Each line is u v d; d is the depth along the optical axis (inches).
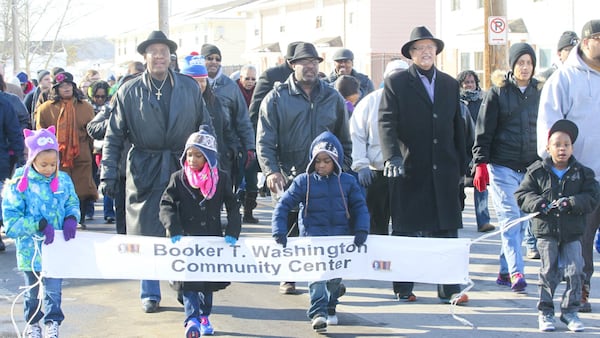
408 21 1747.0
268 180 326.3
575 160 289.4
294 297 346.9
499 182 346.9
